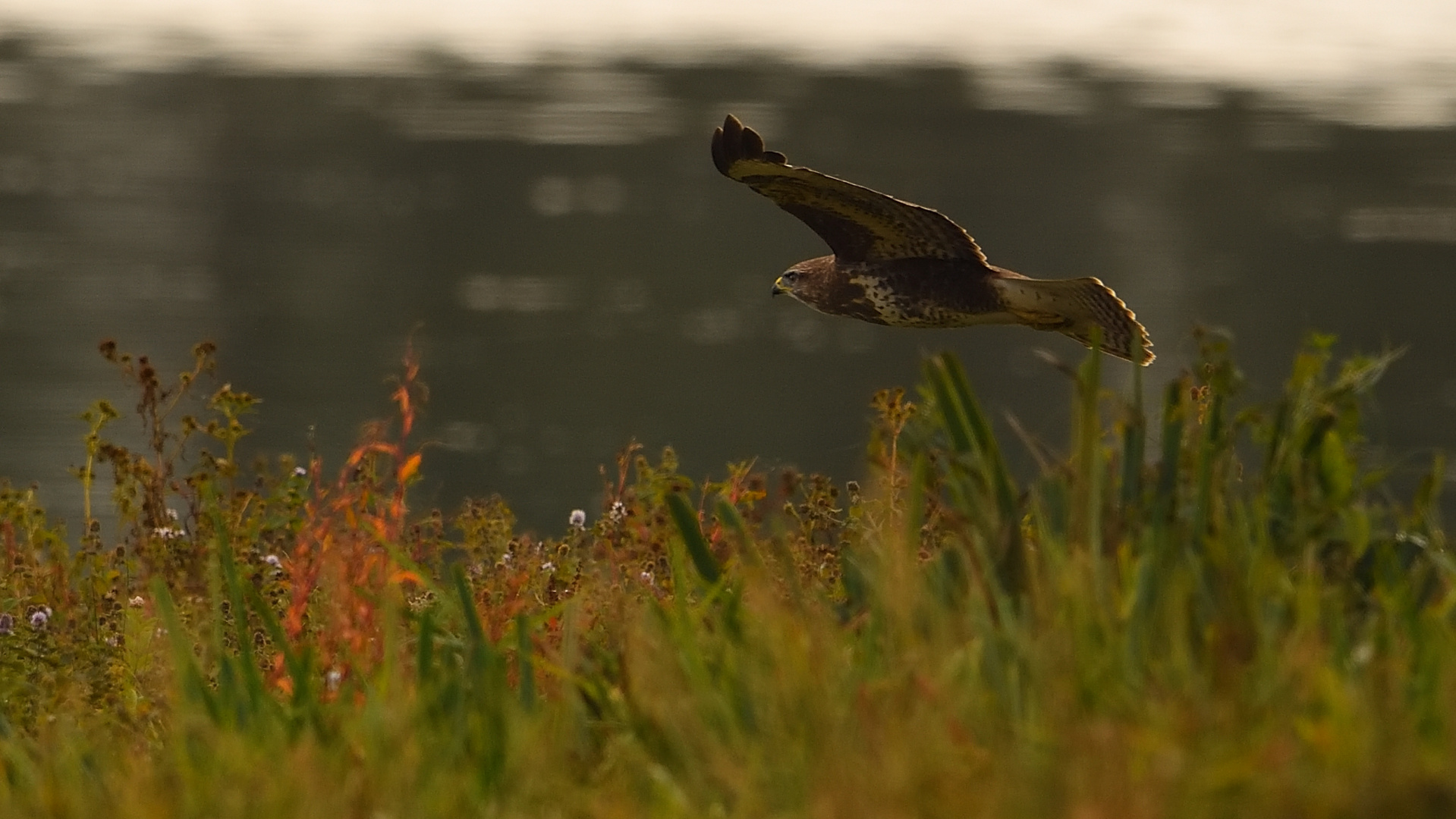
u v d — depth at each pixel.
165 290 140.38
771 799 15.77
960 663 17.16
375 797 16.42
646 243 175.38
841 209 29.03
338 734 18.27
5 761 19.62
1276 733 15.23
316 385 110.50
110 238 162.50
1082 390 19.39
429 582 21.97
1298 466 19.56
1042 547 19.20
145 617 25.08
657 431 104.25
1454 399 112.56
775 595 19.84
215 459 29.33
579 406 109.38
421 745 17.50
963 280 28.81
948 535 22.16
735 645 18.78
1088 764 14.71
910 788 14.98
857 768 15.40
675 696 17.70
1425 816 14.10
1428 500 20.22
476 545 28.66
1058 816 14.52
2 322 123.12
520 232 179.88
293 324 131.00
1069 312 28.22
